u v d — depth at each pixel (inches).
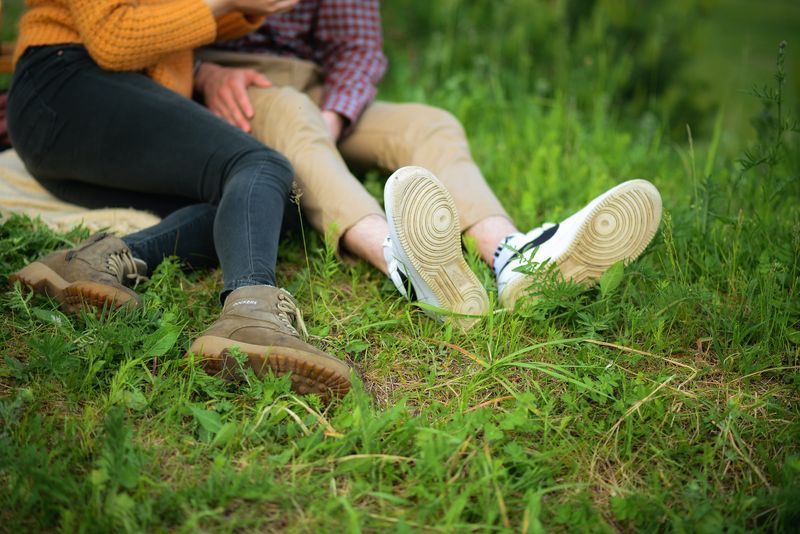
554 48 174.6
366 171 107.0
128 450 54.2
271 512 52.0
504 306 77.9
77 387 62.0
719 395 68.5
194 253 82.5
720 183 109.3
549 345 73.2
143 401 60.1
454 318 74.4
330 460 56.2
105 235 74.6
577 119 150.0
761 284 80.8
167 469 55.1
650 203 74.6
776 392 69.1
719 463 60.2
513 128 142.2
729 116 183.9
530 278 76.2
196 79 99.7
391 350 72.2
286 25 106.5
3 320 71.1
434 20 187.8
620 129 155.8
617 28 174.6
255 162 78.0
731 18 353.4
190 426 59.7
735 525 51.9
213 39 88.0
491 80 159.0
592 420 64.3
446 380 68.8
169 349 64.8
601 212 74.0
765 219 94.0
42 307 71.6
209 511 49.9
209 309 77.2
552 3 182.5
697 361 73.7
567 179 120.6
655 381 68.4
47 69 85.5
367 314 77.0
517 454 56.5
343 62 104.8
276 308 66.2
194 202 88.0
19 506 50.4
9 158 102.3
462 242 90.7
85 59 85.9
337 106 99.5
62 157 86.4
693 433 63.4
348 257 86.7
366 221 83.6
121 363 62.8
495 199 89.7
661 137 151.5
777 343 74.5
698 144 166.4
